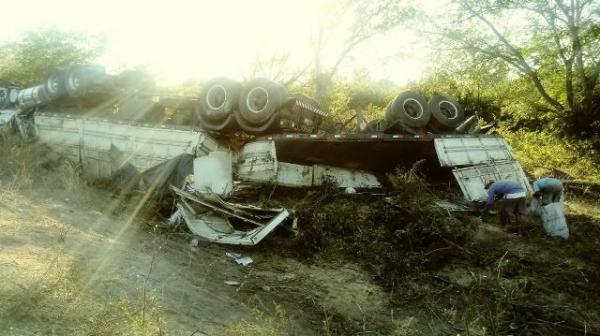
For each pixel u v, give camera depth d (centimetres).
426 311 502
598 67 1845
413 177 903
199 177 773
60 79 1027
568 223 829
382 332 449
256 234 618
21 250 432
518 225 746
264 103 851
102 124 939
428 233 662
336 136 852
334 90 1914
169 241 609
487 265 616
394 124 954
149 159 866
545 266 621
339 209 724
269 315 441
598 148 1725
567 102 1981
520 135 1892
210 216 688
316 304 491
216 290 473
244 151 874
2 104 1282
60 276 370
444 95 1047
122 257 488
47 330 289
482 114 2436
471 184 887
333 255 623
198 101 913
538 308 510
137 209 711
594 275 592
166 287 436
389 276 569
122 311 331
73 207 668
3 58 1969
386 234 672
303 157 913
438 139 904
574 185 1177
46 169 896
